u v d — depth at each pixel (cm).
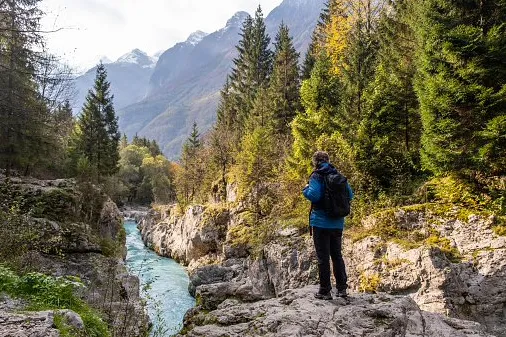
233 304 855
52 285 736
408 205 1823
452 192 1677
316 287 725
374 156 2131
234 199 4128
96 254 1565
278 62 4762
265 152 3581
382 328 544
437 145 1664
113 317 1045
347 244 1802
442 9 1728
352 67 2630
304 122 2550
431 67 1711
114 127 6225
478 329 596
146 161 10256
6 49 1337
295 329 535
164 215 6016
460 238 1479
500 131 1441
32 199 1656
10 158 2380
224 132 5441
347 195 619
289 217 2411
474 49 1557
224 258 3098
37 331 506
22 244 1042
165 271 3722
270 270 2133
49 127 2052
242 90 6656
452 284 1334
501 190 1495
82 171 3856
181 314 2258
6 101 1521
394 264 1527
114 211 2684
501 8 1630
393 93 2200
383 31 2928
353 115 2433
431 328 579
